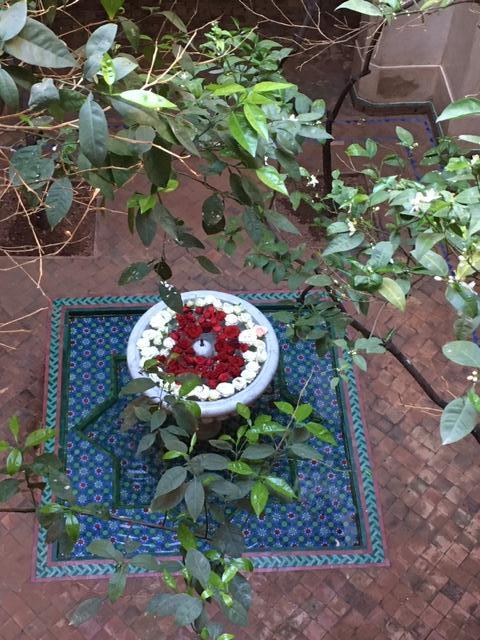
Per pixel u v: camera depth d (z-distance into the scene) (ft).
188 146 3.59
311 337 7.42
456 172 5.35
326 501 9.61
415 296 11.39
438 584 8.96
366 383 10.55
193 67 5.68
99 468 9.83
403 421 10.24
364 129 14.08
